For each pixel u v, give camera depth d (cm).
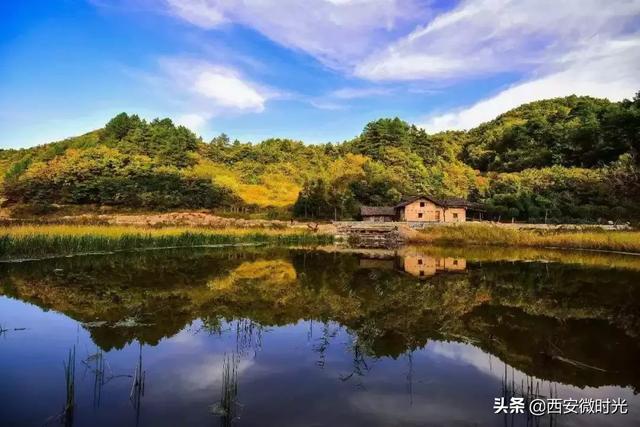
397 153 11544
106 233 3459
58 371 901
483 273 2445
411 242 4819
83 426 670
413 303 1622
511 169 11512
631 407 768
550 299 1720
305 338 1149
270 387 830
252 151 12525
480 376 901
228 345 1087
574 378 901
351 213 7262
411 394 805
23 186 7788
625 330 1268
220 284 1969
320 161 12269
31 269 2330
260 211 7756
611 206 6406
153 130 12062
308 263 2873
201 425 677
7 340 1109
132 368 923
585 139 10069
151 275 2205
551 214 6309
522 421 710
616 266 2770
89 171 8188
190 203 7762
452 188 9919
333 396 791
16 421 682
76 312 1415
